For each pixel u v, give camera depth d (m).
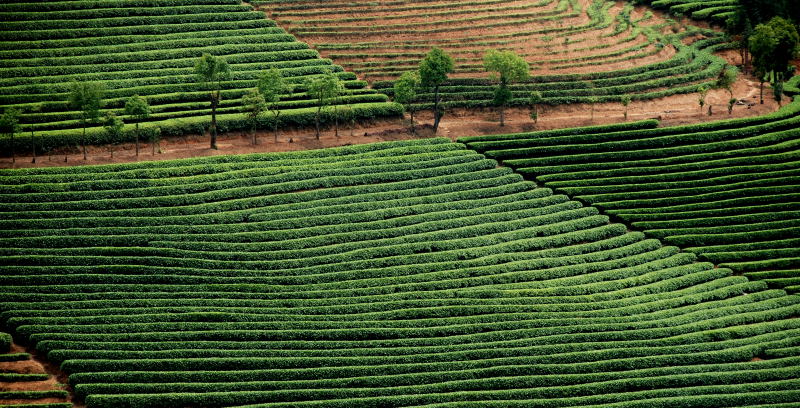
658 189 131.00
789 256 120.19
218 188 125.00
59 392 93.50
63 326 100.44
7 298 104.31
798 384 100.50
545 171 134.38
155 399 93.75
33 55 148.88
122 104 141.12
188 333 101.62
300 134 141.88
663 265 118.94
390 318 107.31
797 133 143.88
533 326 107.38
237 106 144.00
